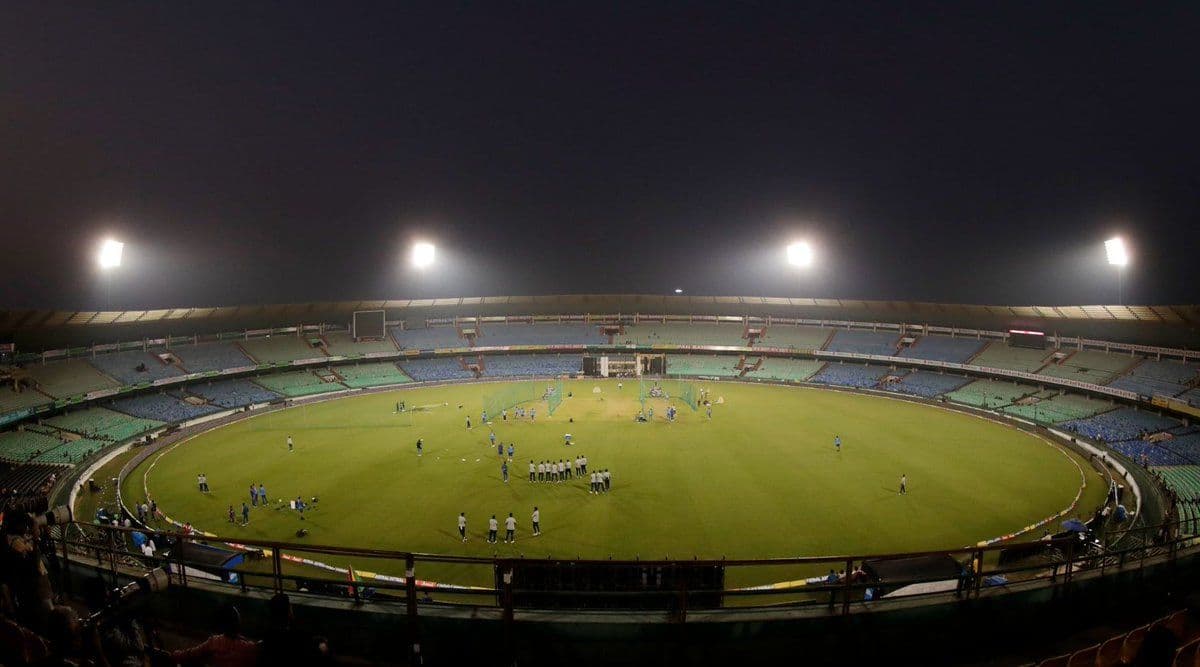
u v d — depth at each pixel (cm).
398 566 2564
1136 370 5934
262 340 8212
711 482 3694
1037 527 2989
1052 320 7075
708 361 8831
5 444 4634
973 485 3647
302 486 3703
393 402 6681
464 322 9844
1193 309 5728
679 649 859
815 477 3794
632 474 3866
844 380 7681
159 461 4412
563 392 7169
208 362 7269
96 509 3409
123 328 7006
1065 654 862
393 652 883
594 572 1597
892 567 1612
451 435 5009
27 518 869
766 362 8662
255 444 4838
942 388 6919
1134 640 859
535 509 2923
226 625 636
